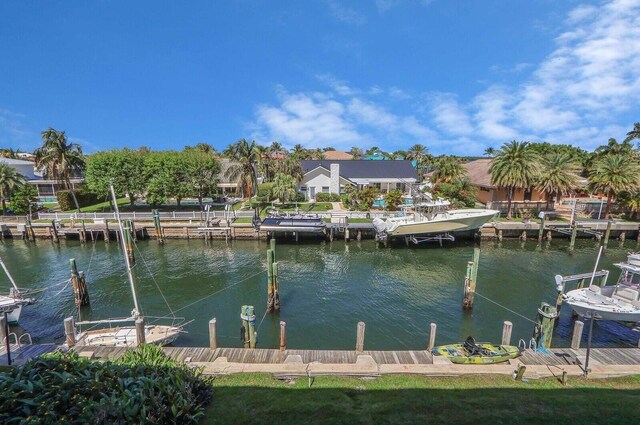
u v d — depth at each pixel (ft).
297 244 116.47
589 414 26.63
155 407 20.27
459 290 76.54
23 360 38.09
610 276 86.12
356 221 129.18
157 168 150.92
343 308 66.95
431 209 111.04
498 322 61.16
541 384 32.73
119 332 51.16
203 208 161.99
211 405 27.17
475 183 175.22
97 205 173.58
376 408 27.25
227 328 59.72
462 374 34.94
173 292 75.92
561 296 59.98
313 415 25.98
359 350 40.47
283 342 41.57
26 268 92.53
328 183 185.98
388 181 192.34
